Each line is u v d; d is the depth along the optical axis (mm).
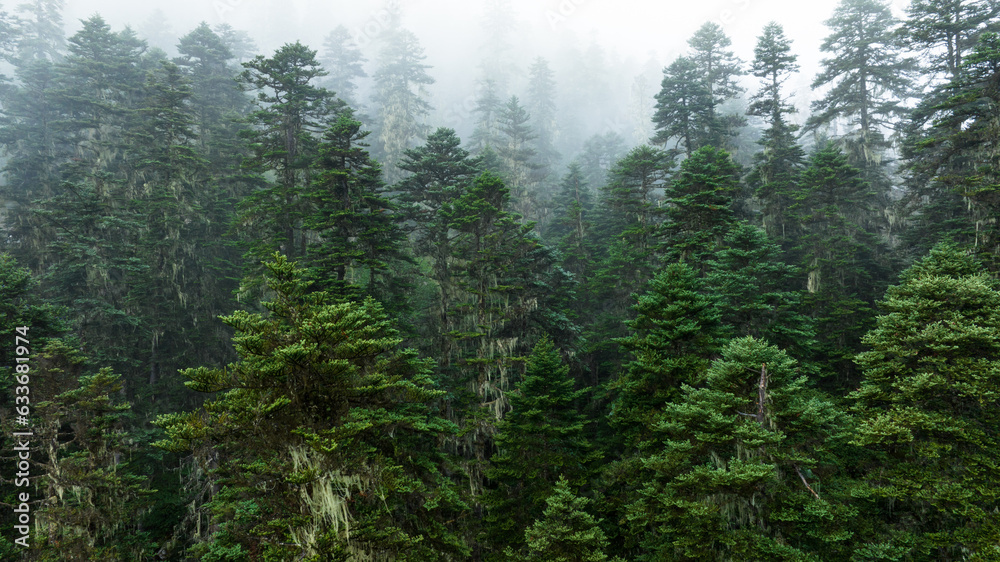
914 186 27688
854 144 34062
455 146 29656
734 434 13078
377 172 23750
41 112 41188
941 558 12477
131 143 34406
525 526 18219
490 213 24250
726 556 12797
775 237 29359
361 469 11664
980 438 12086
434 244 27656
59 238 27562
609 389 19547
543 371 19969
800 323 20578
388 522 12492
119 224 25578
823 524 12445
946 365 12711
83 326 24094
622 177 32594
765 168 30734
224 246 33094
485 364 22031
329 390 11758
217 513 11461
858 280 26625
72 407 16953
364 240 22766
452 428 15391
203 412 13562
